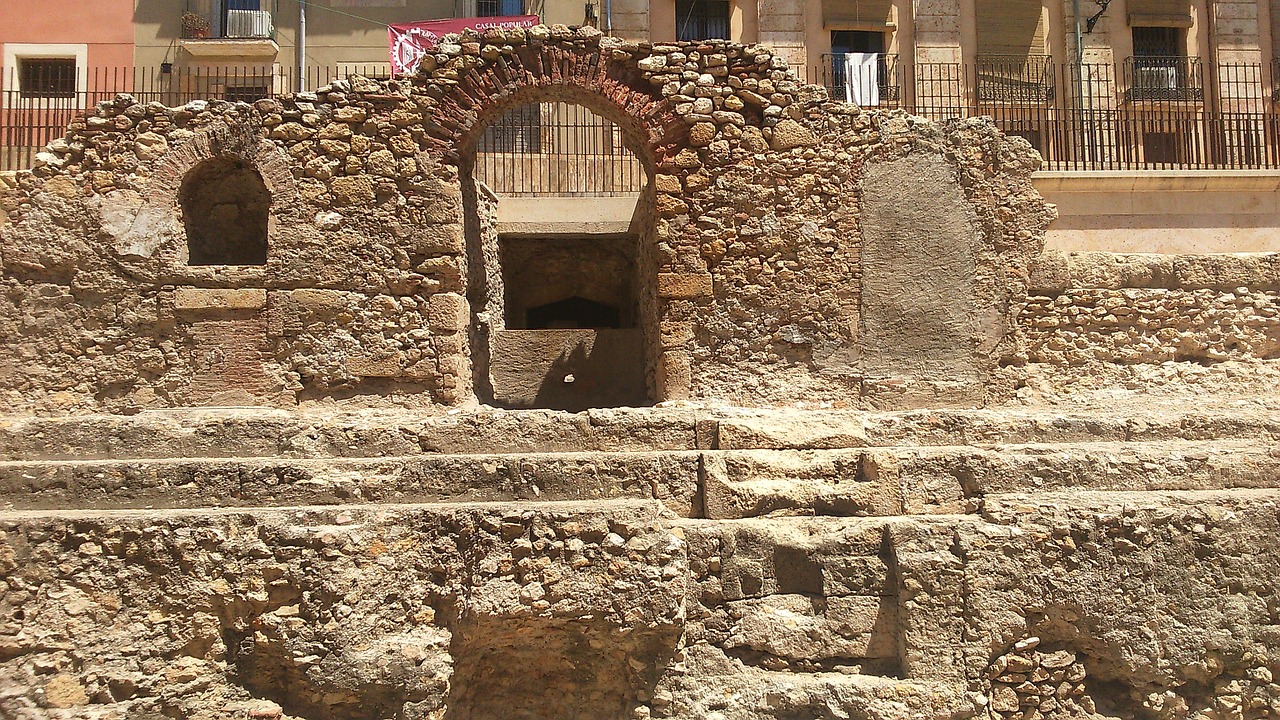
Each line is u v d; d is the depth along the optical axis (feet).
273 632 28.17
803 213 39.55
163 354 37.42
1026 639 30.27
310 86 77.97
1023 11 82.89
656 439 34.68
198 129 38.47
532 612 28.89
